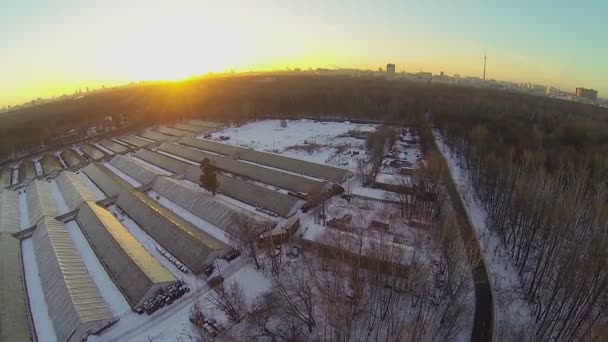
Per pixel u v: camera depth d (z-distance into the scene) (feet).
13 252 193.26
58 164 380.37
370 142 344.49
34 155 435.53
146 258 178.70
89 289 159.63
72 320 138.92
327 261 162.30
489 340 127.34
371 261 147.33
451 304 140.26
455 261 152.87
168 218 211.20
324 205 231.50
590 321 128.26
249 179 291.17
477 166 264.11
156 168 339.57
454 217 203.62
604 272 131.34
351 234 173.17
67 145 469.16
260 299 147.64
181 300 153.69
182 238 189.37
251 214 216.54
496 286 155.33
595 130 283.59
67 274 166.09
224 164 322.55
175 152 384.47
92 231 207.31
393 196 232.12
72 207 249.55
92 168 334.65
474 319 136.87
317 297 143.84
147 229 210.18
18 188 312.91
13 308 147.43
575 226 167.43
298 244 185.68
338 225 194.29
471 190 249.96
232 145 381.40
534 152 247.91
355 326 133.08
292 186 264.31
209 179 246.47
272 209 227.61
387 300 140.77
